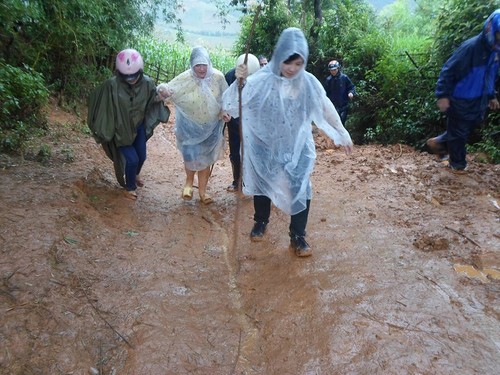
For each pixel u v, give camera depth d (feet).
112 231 14.35
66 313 9.81
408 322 10.03
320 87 12.61
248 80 12.51
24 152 18.90
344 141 13.06
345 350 9.26
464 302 10.75
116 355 9.06
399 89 32.45
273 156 12.82
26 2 22.77
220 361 9.30
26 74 20.77
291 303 11.17
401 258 12.89
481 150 23.62
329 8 55.42
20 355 8.46
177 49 60.49
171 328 10.09
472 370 8.61
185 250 14.15
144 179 21.56
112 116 16.30
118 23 35.35
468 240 13.65
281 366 9.14
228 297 11.81
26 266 10.81
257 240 14.70
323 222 15.61
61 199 14.52
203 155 17.70
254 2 51.47
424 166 20.94
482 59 17.31
